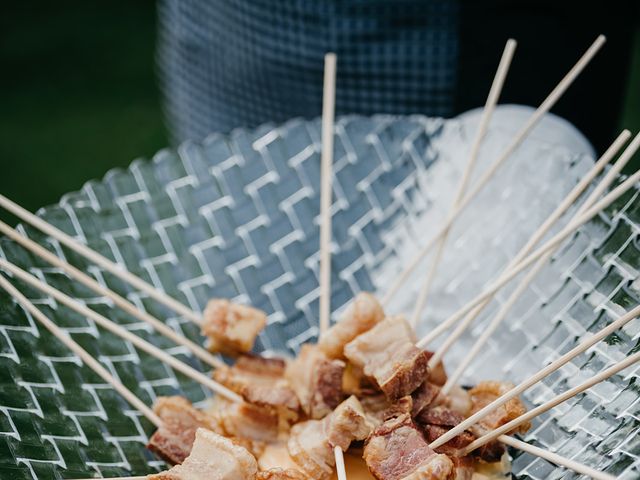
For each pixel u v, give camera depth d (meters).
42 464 0.58
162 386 0.69
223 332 0.69
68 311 0.68
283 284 0.75
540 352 0.66
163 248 0.74
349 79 0.92
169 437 0.63
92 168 1.42
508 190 0.74
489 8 0.89
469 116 0.80
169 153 0.76
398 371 0.62
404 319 0.65
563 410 0.62
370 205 0.78
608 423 0.59
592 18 0.91
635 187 0.66
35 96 1.65
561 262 0.68
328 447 0.62
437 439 0.61
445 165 0.77
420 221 0.76
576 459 0.59
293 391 0.65
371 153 0.79
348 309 0.66
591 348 0.63
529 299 0.69
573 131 0.79
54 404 0.62
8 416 0.59
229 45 0.97
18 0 1.97
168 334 0.68
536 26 0.90
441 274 0.73
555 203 0.71
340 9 0.89
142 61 1.77
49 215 0.71
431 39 0.90
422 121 0.79
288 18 0.92
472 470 0.62
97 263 0.71
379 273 0.76
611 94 0.97
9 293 0.65
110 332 0.69
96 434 0.63
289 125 0.79
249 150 0.78
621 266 0.64
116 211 0.74
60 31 1.88
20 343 0.63
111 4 1.98
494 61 0.91
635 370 0.60
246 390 0.65
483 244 0.73
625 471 0.54
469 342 0.70
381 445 0.60
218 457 0.60
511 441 0.60
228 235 0.76
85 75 1.72
